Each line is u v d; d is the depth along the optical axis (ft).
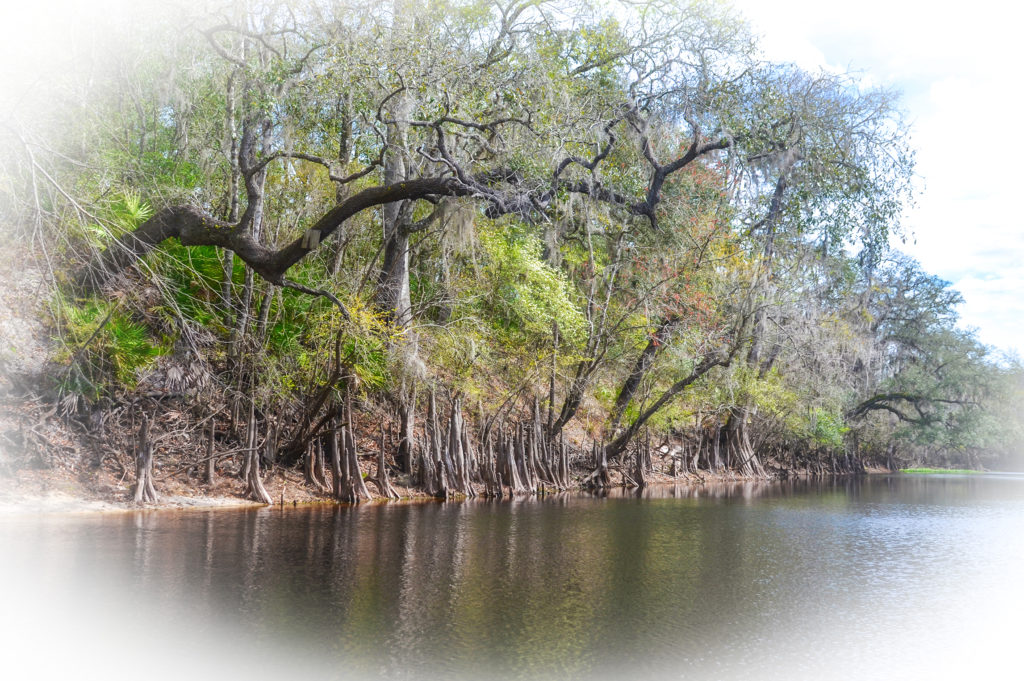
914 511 70.85
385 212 69.31
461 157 66.95
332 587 29.48
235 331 56.34
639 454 96.68
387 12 56.29
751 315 97.19
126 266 52.34
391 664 21.30
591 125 71.10
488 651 22.75
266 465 56.85
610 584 32.48
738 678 21.52
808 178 86.89
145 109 63.87
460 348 68.85
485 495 69.05
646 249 89.61
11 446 45.14
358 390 62.69
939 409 178.19
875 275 169.17
